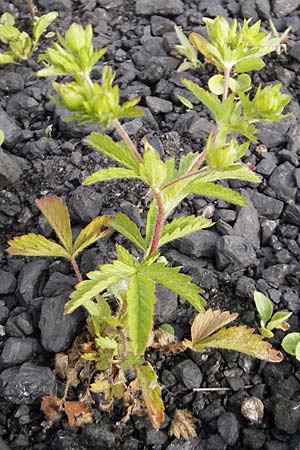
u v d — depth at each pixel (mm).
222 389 271
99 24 425
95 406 265
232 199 228
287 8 430
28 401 262
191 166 229
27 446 258
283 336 283
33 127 367
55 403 261
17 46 389
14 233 320
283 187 333
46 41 414
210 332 258
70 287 290
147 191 327
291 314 288
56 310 279
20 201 328
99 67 389
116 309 285
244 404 264
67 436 257
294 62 397
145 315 203
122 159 219
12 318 284
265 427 263
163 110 369
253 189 334
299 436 257
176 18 427
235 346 250
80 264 300
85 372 270
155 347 277
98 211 317
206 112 369
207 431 264
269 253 313
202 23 420
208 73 390
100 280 211
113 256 300
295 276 302
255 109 217
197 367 274
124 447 258
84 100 196
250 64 260
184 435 260
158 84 381
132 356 246
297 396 265
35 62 398
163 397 271
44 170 338
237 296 295
